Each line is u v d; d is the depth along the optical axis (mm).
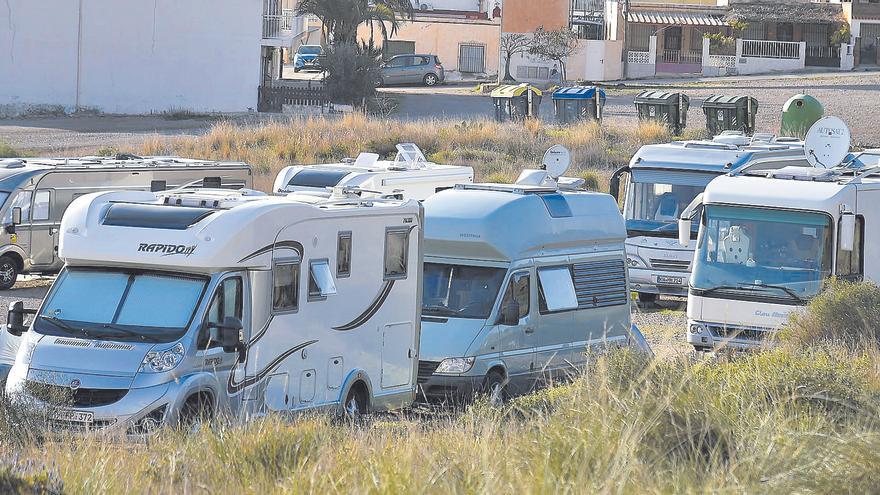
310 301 46031
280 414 42438
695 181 87062
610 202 64688
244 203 44625
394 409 50969
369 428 39625
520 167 141125
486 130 160125
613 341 63188
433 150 153500
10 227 83750
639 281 86688
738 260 65250
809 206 64250
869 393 33938
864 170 72312
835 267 63969
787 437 25750
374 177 83062
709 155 88188
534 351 57938
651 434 26922
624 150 152625
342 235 47500
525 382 57375
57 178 86250
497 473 23984
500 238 56844
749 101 166750
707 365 41375
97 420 39281
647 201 87875
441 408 53031
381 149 151125
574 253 61219
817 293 63500
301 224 45312
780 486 23391
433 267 57562
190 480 28328
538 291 58312
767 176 69375
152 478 28641
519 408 37031
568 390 37156
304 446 30938
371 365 49625
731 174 69750
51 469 27438
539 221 59031
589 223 62344
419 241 51781
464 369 53781
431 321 55531
